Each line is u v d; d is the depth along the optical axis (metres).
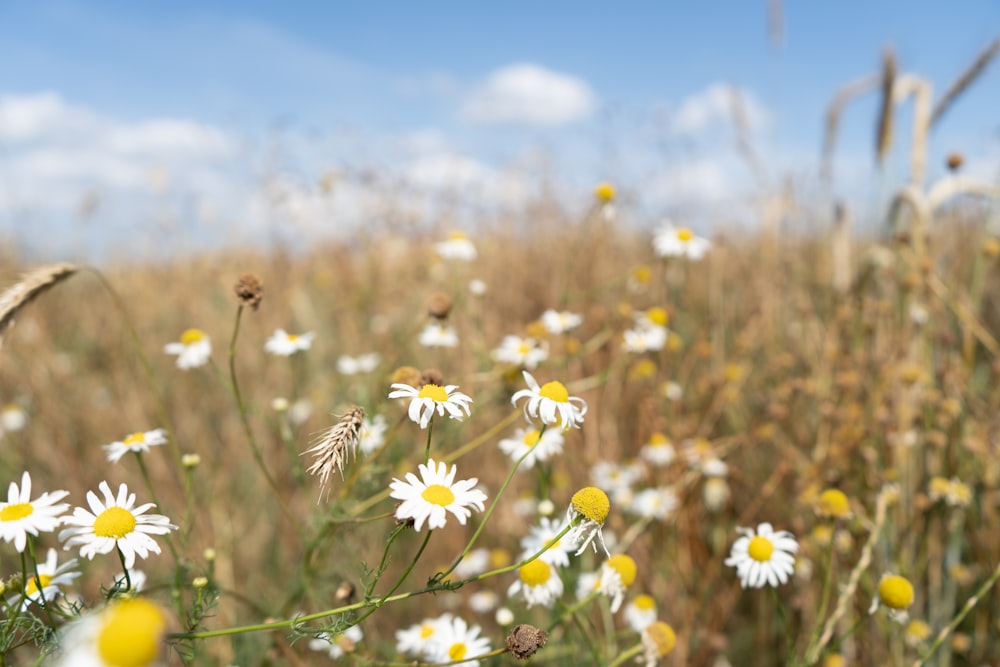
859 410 0.59
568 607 0.40
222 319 1.01
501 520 0.64
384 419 0.51
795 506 0.57
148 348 1.00
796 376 0.79
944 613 0.51
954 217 0.77
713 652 0.54
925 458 0.60
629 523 0.60
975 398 0.60
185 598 0.46
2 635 0.29
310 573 0.45
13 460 0.70
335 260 1.18
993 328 0.80
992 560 0.52
